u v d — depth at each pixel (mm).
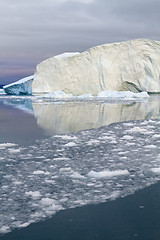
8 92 57375
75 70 45000
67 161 6906
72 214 4172
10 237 3586
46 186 5262
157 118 16156
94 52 44938
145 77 42938
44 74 46750
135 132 11133
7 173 5977
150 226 3797
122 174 5906
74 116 17156
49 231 3717
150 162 6785
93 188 5160
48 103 29609
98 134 10742
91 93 44094
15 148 8406
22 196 4812
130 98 36469
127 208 4332
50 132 11430
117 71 44250
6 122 14734
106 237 3551
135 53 44000
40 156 7387
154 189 5082
